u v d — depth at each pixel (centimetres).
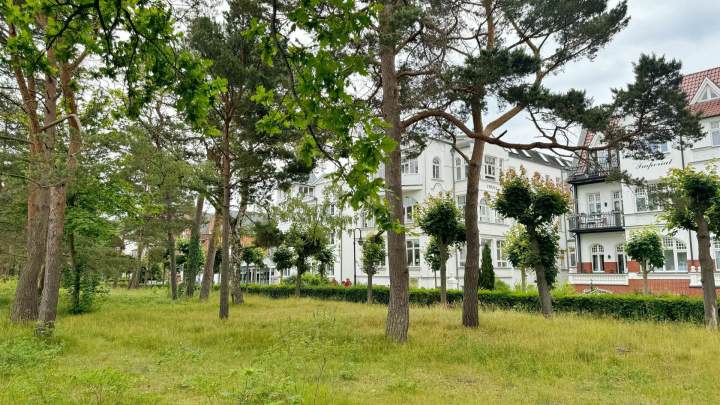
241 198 1980
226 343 988
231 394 519
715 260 2259
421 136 1482
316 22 374
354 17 367
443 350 896
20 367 722
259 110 1631
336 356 858
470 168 1307
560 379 699
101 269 1833
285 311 1720
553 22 1112
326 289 2645
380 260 2280
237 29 1507
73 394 568
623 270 2739
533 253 1478
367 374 726
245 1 1423
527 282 3406
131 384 611
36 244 1377
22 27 459
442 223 1689
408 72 1138
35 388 568
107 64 484
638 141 1022
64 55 480
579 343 945
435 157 3247
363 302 2403
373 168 385
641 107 958
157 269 5688
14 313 1316
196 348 920
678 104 926
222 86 457
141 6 440
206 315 1586
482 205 3259
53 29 457
